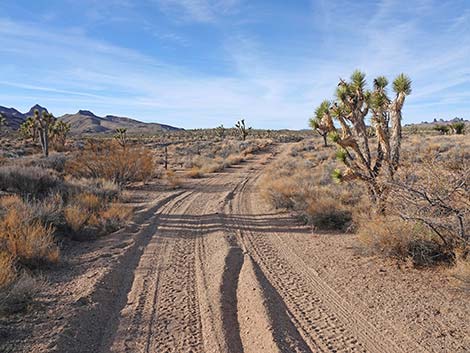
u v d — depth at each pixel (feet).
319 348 15.44
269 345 15.34
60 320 16.88
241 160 127.34
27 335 15.52
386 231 25.30
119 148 67.87
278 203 44.98
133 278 23.50
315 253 27.78
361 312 18.39
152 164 72.18
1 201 34.58
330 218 34.65
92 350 15.43
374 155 55.67
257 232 34.58
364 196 39.52
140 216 39.93
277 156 141.18
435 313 17.76
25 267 23.11
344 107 34.30
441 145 80.28
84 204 39.06
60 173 67.26
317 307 19.15
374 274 22.98
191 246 30.22
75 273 23.30
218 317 18.01
